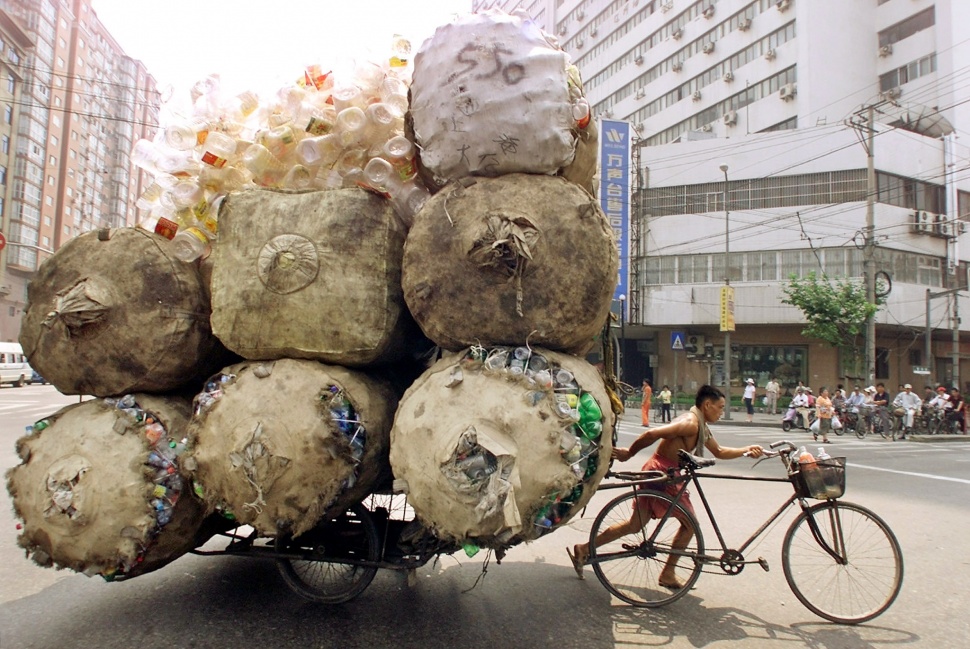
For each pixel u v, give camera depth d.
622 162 15.23
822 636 3.39
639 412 23.72
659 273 26.47
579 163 3.05
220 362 3.36
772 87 29.02
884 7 28.77
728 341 21.47
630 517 3.89
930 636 3.41
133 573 3.05
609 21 38.44
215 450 2.82
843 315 20.97
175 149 3.30
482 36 2.91
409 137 3.09
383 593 3.90
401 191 3.16
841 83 28.02
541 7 44.41
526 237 2.71
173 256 3.12
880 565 3.67
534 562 4.59
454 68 2.90
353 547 3.40
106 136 59.75
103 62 58.44
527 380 2.65
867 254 19.53
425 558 3.18
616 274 2.90
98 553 2.89
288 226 2.95
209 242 3.30
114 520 2.87
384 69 3.31
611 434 2.94
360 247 2.92
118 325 3.02
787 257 24.55
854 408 16.88
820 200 24.38
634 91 36.31
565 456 2.61
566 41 42.16
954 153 25.31
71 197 51.81
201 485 2.91
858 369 23.17
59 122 50.16
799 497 3.78
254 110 3.36
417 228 2.88
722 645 3.27
